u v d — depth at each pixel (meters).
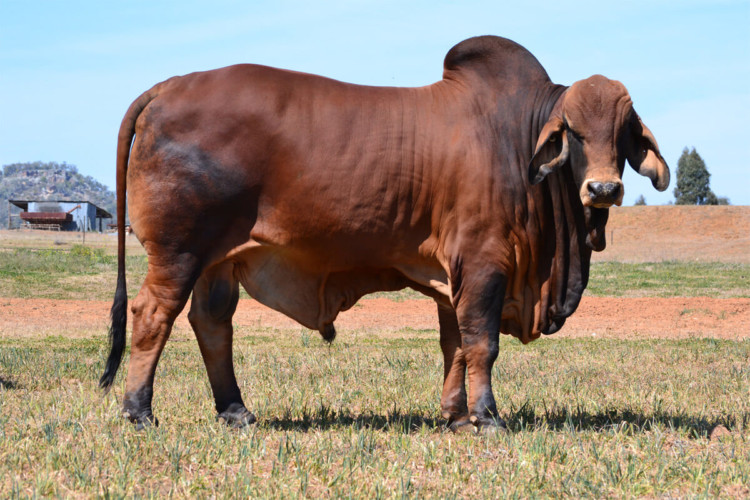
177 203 5.46
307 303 5.79
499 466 4.77
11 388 7.55
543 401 7.00
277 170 5.46
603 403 7.19
